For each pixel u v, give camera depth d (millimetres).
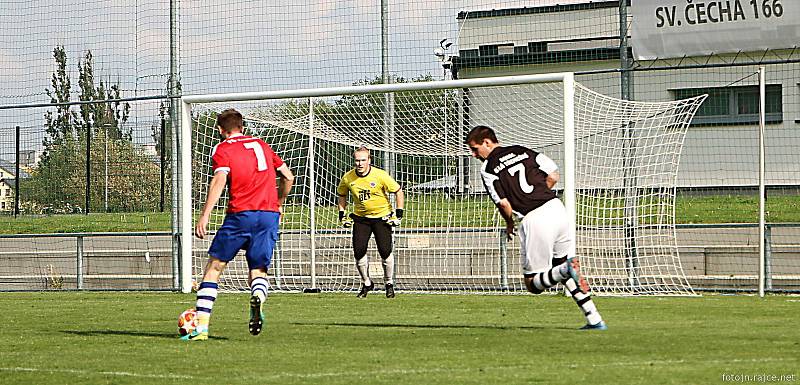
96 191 38781
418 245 35188
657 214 31516
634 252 31031
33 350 17750
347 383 13500
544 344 17234
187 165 31953
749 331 18938
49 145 39031
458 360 15422
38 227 39406
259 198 18531
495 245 33969
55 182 39188
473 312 24531
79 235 35844
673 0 31562
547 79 28688
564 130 28250
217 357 16250
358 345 17625
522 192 19047
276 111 34469
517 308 25422
